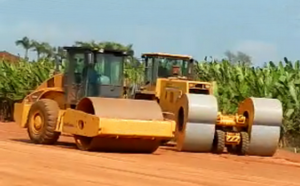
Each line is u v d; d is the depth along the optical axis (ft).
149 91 217.56
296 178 140.67
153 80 221.05
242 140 188.44
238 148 191.93
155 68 221.66
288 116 238.89
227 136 187.83
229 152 195.31
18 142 191.01
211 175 136.05
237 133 189.57
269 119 188.34
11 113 338.75
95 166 140.87
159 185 118.32
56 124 185.26
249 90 252.21
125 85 209.05
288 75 251.60
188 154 181.68
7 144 180.04
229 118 191.42
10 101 337.52
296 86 248.93
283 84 246.27
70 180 120.57
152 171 136.87
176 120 191.83
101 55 190.49
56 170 132.26
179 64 223.51
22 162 142.31
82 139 175.42
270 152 191.01
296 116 242.58
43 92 200.54
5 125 288.10
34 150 166.61
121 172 133.28
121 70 193.06
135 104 173.27
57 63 205.46
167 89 208.95
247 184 125.90
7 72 336.29
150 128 168.45
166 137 170.71
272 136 189.26
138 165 146.20
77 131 173.06
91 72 189.06
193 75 225.15
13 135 227.61
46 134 184.96
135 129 166.71
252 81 254.06
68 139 211.82
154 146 175.11
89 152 169.37
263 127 188.96
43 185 114.73
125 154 170.19
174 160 162.40
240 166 157.89
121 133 165.48
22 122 196.54
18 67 347.36
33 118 191.11
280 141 240.94
